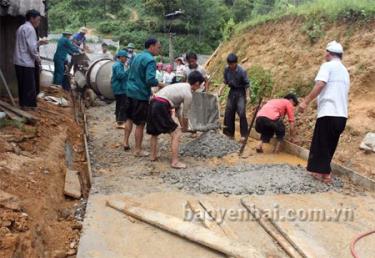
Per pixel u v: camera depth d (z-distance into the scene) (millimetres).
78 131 9219
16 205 4289
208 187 6215
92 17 44781
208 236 4625
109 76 13391
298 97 9703
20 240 3775
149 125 7273
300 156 8016
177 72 12688
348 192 6254
